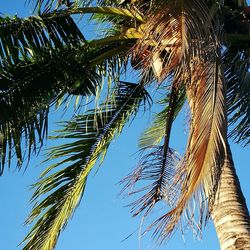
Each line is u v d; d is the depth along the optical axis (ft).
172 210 16.62
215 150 17.37
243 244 19.49
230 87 25.84
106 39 26.03
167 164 27.07
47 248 27.81
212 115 18.22
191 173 17.10
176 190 17.71
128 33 26.11
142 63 24.03
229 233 19.84
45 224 28.07
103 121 29.19
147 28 21.04
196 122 18.19
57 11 25.18
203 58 19.66
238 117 26.61
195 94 19.25
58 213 28.25
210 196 16.78
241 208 20.39
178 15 20.47
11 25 24.39
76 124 28.91
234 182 21.06
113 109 29.30
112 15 26.55
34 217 27.94
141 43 21.86
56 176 28.55
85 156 28.94
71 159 28.78
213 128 17.87
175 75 20.29
